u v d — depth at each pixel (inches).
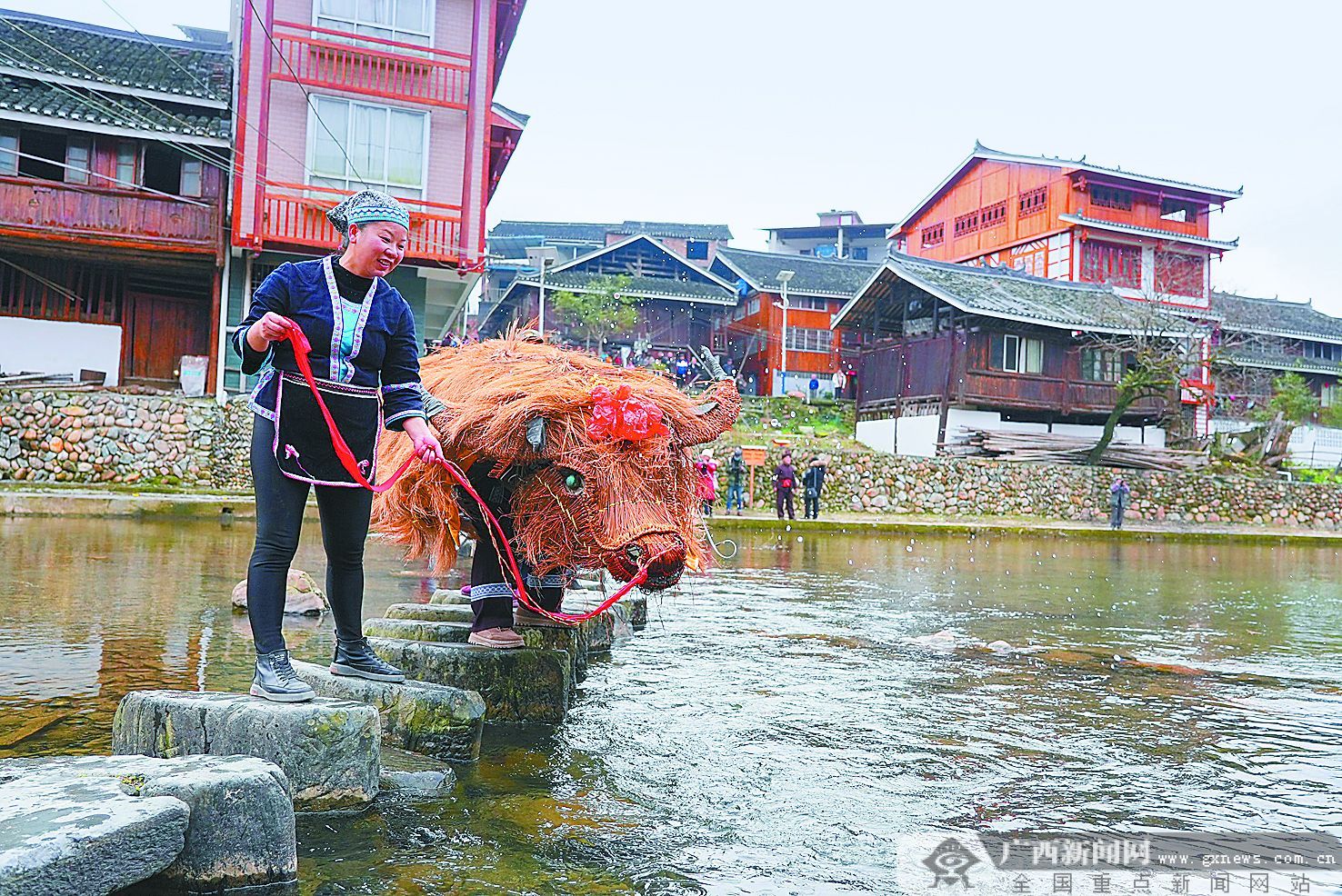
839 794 124.6
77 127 725.3
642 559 138.3
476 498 141.2
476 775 128.5
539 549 148.3
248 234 759.1
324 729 111.3
